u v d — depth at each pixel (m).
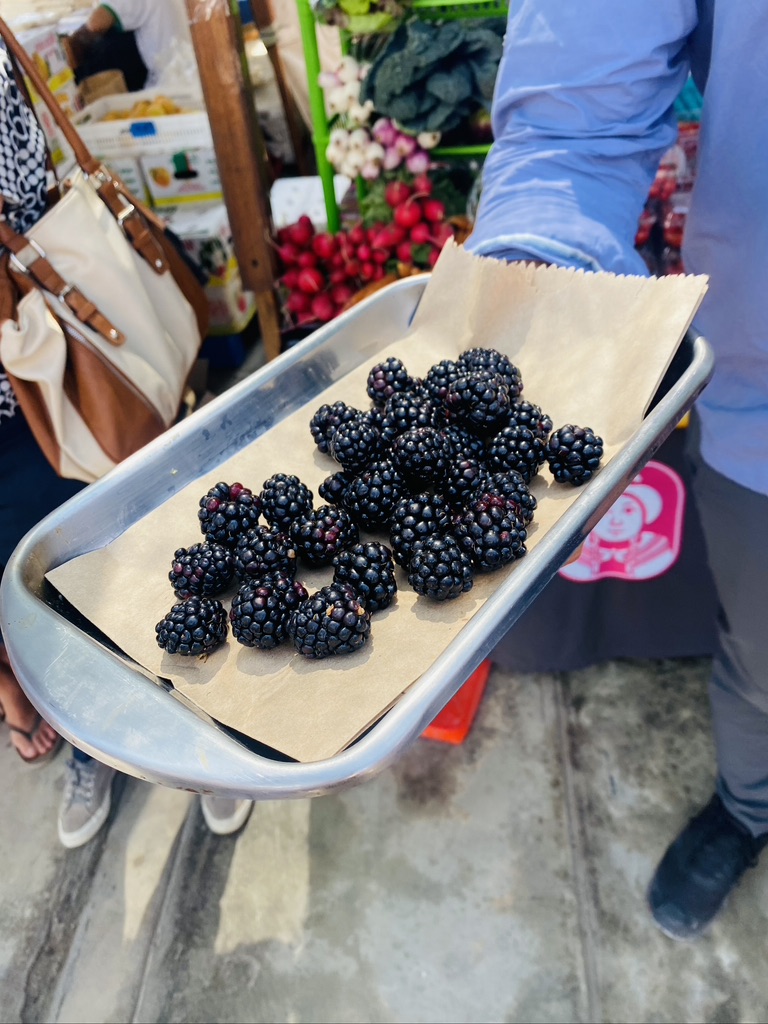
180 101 2.86
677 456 1.80
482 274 1.42
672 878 1.71
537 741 2.10
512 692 2.23
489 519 1.08
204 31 2.05
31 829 1.96
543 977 1.67
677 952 1.68
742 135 1.12
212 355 3.29
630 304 1.26
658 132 1.35
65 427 1.57
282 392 1.38
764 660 1.33
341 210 2.92
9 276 1.47
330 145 2.52
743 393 1.28
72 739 0.82
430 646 1.02
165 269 1.78
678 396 1.10
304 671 1.01
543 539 0.95
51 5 2.53
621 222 1.36
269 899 1.84
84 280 1.55
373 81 2.36
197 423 1.25
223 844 1.94
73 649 0.90
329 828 1.95
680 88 1.34
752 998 1.61
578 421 1.28
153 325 1.68
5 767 2.04
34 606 0.96
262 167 2.45
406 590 1.15
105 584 1.12
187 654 1.03
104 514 1.16
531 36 1.27
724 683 1.45
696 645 2.18
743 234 1.18
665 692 2.19
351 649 1.01
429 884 1.83
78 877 1.90
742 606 1.35
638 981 1.65
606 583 2.04
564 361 1.34
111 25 2.63
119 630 1.08
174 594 1.14
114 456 1.61
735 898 1.74
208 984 1.71
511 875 1.83
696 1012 1.60
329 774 0.73
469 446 1.29
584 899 1.78
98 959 1.77
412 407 1.30
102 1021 1.68
